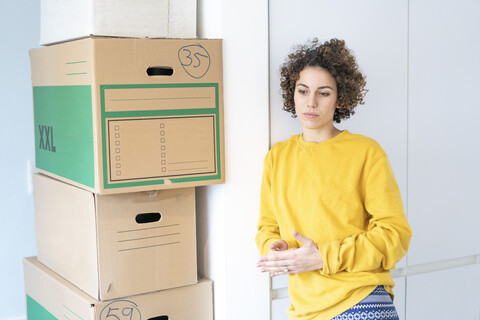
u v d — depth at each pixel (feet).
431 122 7.03
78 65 5.52
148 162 5.49
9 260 10.03
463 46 7.14
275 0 6.02
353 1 6.39
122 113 5.34
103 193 5.32
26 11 9.89
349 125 6.48
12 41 9.80
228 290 6.05
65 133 5.98
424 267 7.38
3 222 9.95
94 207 5.52
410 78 6.82
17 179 10.02
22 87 9.95
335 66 5.41
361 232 5.30
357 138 5.49
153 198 5.77
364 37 6.48
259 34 5.95
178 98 5.58
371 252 5.04
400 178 6.89
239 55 5.88
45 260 6.94
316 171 5.41
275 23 6.04
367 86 6.55
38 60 6.59
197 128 5.69
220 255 6.08
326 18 6.27
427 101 6.97
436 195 7.20
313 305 5.27
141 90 5.40
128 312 5.73
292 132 6.30
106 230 5.56
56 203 6.41
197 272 6.54
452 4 7.01
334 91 5.45
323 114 5.45
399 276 7.18
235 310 6.11
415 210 7.06
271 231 5.73
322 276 5.26
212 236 6.23
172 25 5.74
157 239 5.83
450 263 7.55
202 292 6.14
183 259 6.00
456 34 7.08
